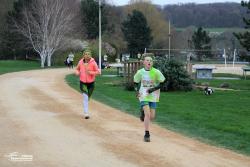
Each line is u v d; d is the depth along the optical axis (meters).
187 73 24.52
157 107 16.80
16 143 9.92
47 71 44.19
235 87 28.33
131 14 91.38
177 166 8.20
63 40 62.91
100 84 28.70
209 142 10.48
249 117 14.66
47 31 60.31
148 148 9.58
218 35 96.75
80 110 15.16
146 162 8.43
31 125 12.12
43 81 28.86
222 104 18.27
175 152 9.27
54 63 65.88
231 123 13.27
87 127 11.95
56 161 8.45
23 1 65.25
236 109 16.72
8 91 21.52
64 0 63.81
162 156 8.90
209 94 22.25
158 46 93.19
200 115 14.89
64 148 9.49
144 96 10.40
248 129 12.27
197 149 9.63
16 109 15.20
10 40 70.19
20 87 23.94
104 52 67.00
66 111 14.84
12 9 72.38
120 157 8.77
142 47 81.06
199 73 37.72
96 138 10.55
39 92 21.20
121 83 27.42
